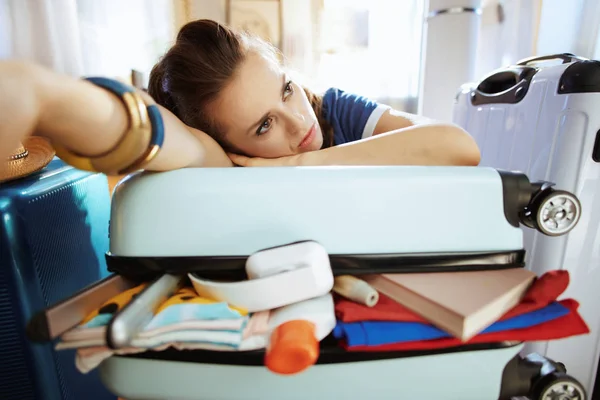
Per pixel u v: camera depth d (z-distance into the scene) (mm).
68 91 228
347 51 1063
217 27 517
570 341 589
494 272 344
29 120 208
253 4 1025
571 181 517
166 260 330
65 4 844
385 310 315
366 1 1039
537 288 323
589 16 869
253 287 292
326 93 724
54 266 455
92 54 918
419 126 445
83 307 295
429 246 341
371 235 335
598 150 504
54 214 462
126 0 942
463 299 292
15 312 396
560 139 521
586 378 611
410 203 334
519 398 446
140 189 332
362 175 334
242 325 283
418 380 328
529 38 992
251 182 328
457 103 819
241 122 509
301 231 331
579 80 498
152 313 289
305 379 321
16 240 391
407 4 1044
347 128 652
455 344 309
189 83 509
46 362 421
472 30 920
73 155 270
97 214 586
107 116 250
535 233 568
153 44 986
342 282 333
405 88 1094
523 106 597
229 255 330
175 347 303
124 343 248
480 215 343
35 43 828
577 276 556
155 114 284
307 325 278
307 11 1034
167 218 328
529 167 579
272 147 538
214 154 474
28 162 462
